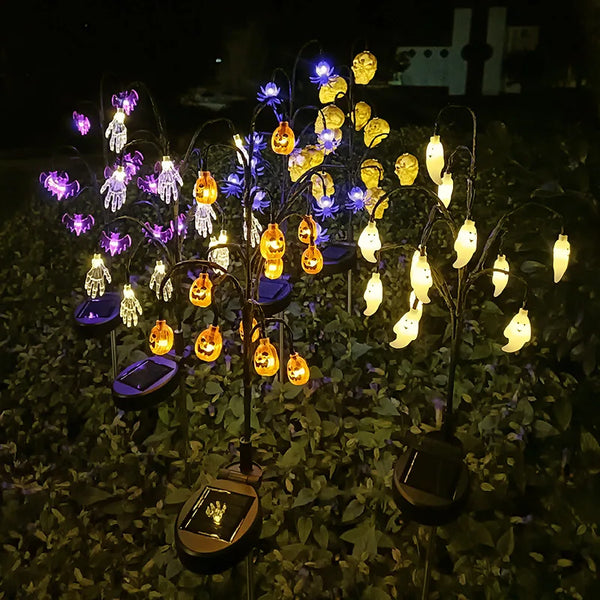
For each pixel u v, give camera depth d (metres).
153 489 0.99
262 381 1.22
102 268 0.99
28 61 4.04
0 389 1.31
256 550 0.88
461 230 0.75
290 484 0.95
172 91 4.40
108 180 0.97
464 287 0.77
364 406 1.18
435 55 5.39
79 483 0.99
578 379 1.19
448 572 0.86
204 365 1.22
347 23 3.99
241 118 4.16
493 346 1.23
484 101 4.58
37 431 1.15
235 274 1.58
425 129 3.18
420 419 1.08
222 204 2.23
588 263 1.20
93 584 0.83
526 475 0.96
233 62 4.59
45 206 2.28
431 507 0.68
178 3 4.21
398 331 0.76
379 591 0.80
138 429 1.13
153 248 1.77
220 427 1.12
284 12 4.25
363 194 1.38
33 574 0.85
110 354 1.34
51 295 1.60
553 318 1.18
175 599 0.80
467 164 2.58
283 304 1.10
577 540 0.86
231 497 0.71
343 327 1.35
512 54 4.99
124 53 4.18
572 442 1.01
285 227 1.46
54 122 4.05
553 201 1.31
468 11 5.19
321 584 0.82
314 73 1.34
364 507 0.92
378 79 4.14
